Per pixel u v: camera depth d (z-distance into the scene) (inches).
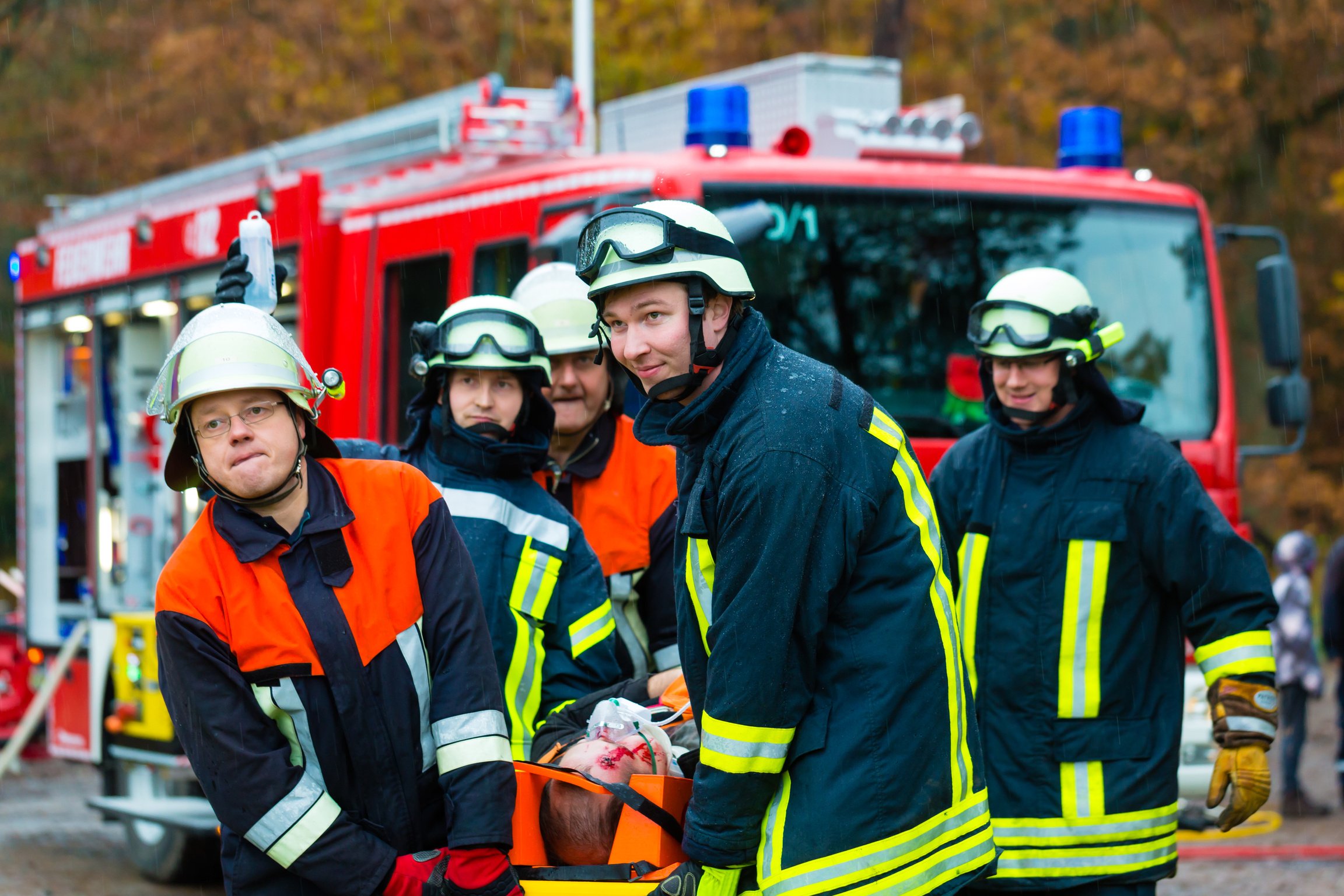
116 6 816.3
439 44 730.8
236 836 109.0
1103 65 733.9
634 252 108.7
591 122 289.7
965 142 274.8
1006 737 149.9
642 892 113.3
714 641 109.0
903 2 680.4
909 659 110.4
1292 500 762.2
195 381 103.2
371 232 292.2
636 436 114.6
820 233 251.9
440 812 110.8
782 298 248.2
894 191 257.0
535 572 144.5
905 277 255.0
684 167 245.0
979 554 153.6
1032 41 745.6
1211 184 751.7
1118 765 147.0
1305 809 335.9
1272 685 146.9
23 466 376.2
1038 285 151.9
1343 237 752.3
